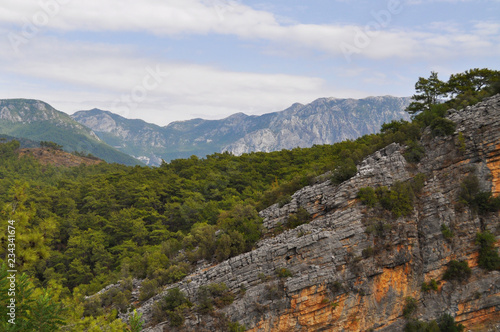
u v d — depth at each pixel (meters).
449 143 49.78
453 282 44.81
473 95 60.56
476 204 46.41
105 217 95.19
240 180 97.88
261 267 45.25
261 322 42.09
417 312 44.53
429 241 46.25
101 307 48.84
